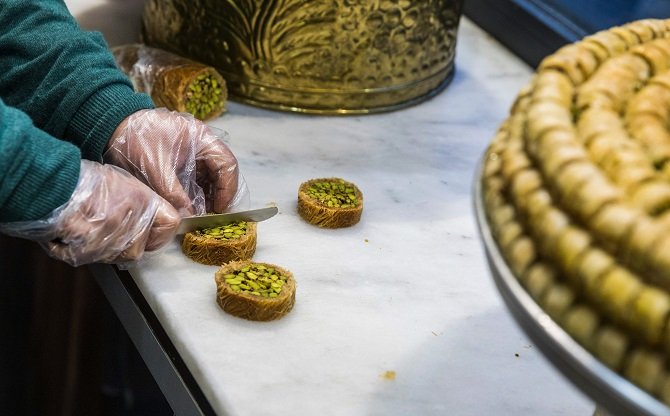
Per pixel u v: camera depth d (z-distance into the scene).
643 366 0.44
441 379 0.76
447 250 0.94
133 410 1.34
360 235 0.95
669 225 0.44
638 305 0.44
